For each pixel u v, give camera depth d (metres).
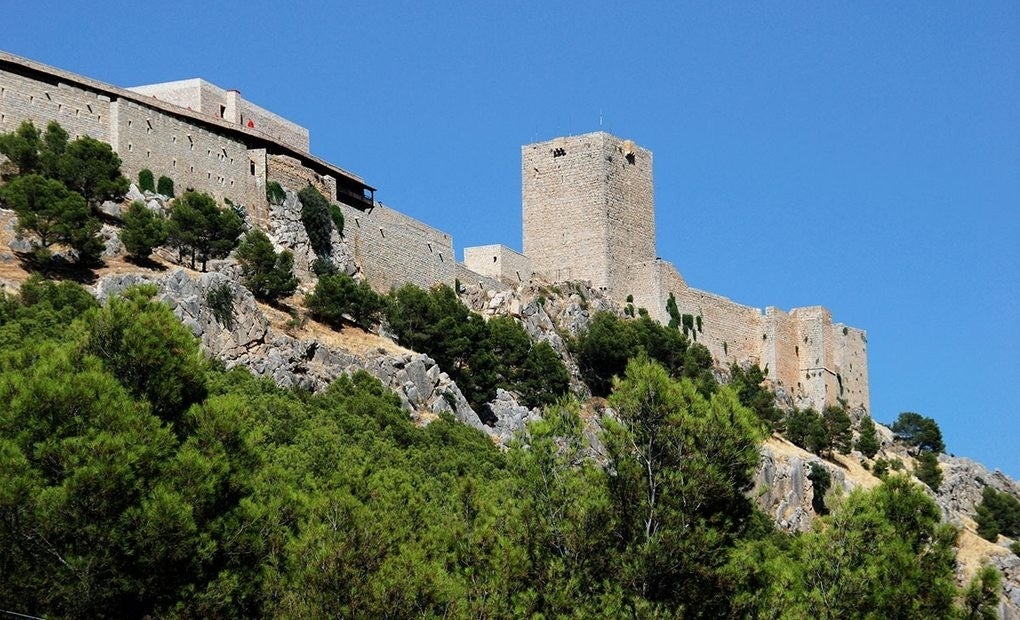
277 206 133.38
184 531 55.31
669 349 158.12
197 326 104.00
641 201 174.62
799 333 191.00
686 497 60.12
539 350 140.12
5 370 61.06
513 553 58.56
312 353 111.75
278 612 57.06
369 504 66.69
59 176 112.81
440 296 136.25
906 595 61.31
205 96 141.38
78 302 98.62
